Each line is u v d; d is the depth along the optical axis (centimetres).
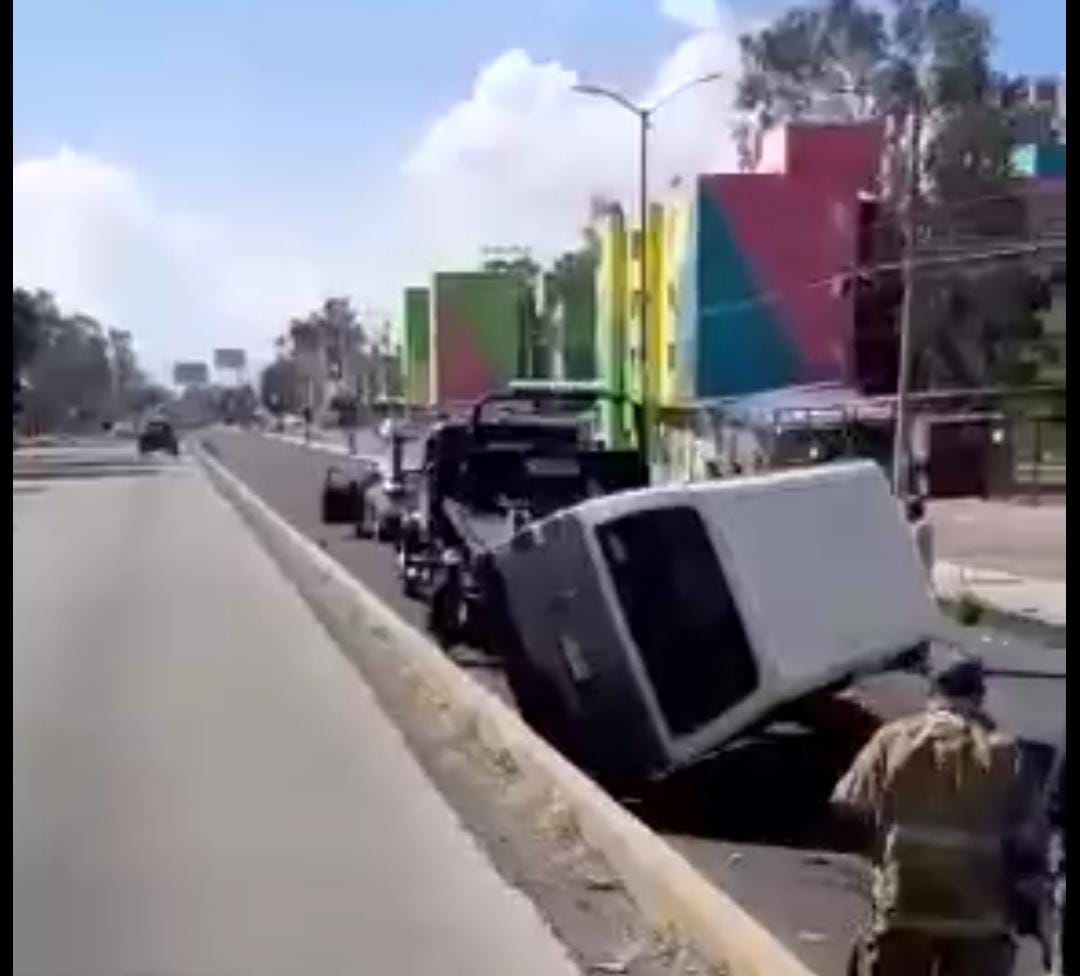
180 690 1933
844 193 5962
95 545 4506
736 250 5959
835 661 1495
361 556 4241
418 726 1694
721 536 1479
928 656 1577
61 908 1002
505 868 1098
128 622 2673
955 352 5812
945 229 5750
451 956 901
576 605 1542
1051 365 5906
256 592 3209
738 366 5959
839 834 1307
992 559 3991
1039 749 884
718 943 848
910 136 5644
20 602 2995
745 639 1467
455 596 2405
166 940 936
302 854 1138
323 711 1784
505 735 1434
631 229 7300
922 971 748
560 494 2630
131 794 1331
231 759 1491
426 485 2706
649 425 6284
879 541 1562
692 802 1502
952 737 755
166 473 10138
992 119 6306
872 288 5441
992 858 749
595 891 1041
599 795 1166
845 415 5103
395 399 13325
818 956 982
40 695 1884
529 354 9969
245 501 6044
